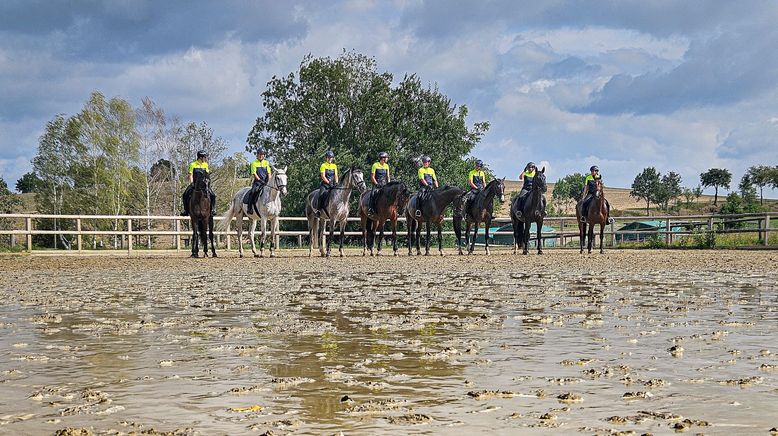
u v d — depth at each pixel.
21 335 6.49
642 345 5.84
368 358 5.32
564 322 7.19
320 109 40.69
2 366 5.08
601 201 25.45
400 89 41.81
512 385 4.42
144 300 9.52
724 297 9.64
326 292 10.62
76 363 5.17
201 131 52.06
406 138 41.34
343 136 41.00
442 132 41.53
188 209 23.78
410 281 12.82
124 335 6.47
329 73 40.56
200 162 23.64
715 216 30.00
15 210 51.44
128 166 52.41
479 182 26.53
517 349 5.67
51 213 51.19
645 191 89.12
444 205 25.23
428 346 5.82
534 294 10.16
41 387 4.42
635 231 31.62
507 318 7.50
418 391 4.27
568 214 82.19
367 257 23.94
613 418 3.62
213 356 5.43
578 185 93.50
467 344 5.91
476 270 16.12
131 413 3.80
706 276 13.73
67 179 51.69
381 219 25.11
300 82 41.62
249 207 24.25
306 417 3.70
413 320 7.34
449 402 4.00
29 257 24.14
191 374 4.78
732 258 21.14
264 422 3.60
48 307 8.70
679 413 3.72
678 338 6.18
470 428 3.48
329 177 24.41
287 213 38.94
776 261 19.28
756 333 6.46
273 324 7.12
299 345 5.90
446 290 10.88
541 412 3.77
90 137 51.53
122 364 5.13
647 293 10.24
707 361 5.16
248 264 19.39
